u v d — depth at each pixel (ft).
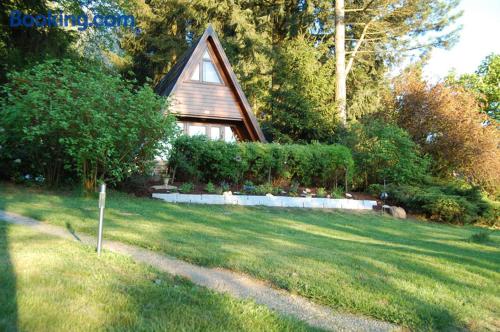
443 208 52.54
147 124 39.96
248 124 66.54
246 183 51.93
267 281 16.98
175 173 50.70
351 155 58.65
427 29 88.84
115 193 42.11
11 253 16.89
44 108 37.86
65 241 19.97
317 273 17.71
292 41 84.79
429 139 70.69
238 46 90.17
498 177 66.54
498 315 15.23
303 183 57.98
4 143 41.11
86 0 74.64
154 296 13.75
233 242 23.20
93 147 37.73
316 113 72.64
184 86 62.75
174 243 21.39
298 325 12.71
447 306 15.37
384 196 57.16
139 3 95.20
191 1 91.86
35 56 57.06
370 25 91.45
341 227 37.83
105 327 11.16
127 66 101.81
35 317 11.26
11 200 32.89
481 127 68.64
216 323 12.18
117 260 17.49
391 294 15.83
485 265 22.47
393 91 77.41
